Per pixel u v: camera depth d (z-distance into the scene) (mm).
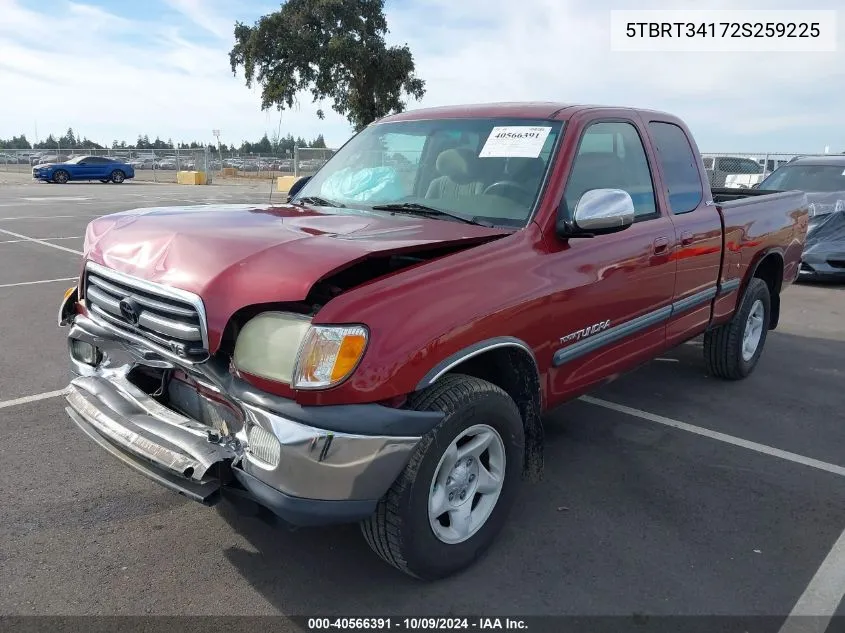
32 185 32188
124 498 3570
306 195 4227
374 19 28719
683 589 2943
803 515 3566
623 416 4867
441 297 2727
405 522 2662
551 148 3533
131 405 3037
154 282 2816
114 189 29281
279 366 2512
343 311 2486
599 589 2934
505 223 3338
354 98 28766
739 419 4852
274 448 2488
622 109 4082
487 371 3221
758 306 5598
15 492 3594
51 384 5148
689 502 3676
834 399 5285
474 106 4160
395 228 3184
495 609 2801
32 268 9898
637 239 3824
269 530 3322
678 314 4387
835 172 10625
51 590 2844
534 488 3795
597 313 3561
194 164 39031
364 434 2471
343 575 3004
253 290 2570
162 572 2986
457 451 2848
